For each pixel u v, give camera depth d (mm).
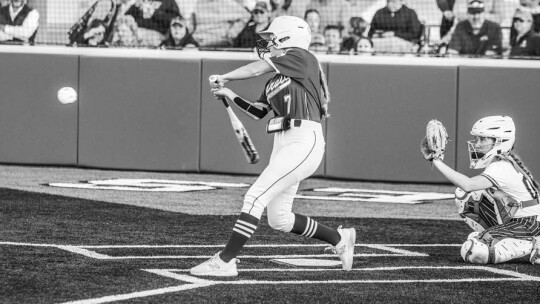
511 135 22469
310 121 19797
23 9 42969
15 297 17453
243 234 19656
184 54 41938
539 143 38625
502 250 22031
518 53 40438
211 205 32031
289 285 19156
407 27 40875
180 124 41156
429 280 20109
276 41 20031
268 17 41562
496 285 19734
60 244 23562
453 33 40844
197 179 39594
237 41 41750
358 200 34594
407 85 39438
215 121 40875
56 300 17266
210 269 19766
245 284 19078
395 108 39625
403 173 39750
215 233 26156
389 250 24125
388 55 40750
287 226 20391
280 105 19844
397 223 29062
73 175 39656
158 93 41188
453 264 22172
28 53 41875
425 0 41781
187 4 42375
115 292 18016
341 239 20922
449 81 39125
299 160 19594
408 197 35750
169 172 41438
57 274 19656
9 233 25125
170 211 30281
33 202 31312
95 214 29141
